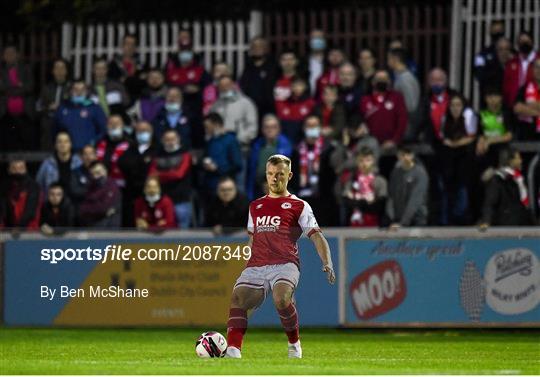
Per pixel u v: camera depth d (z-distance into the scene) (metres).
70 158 72.00
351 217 65.56
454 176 68.94
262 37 78.62
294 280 38.88
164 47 83.56
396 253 60.66
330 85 70.50
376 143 68.38
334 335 61.09
